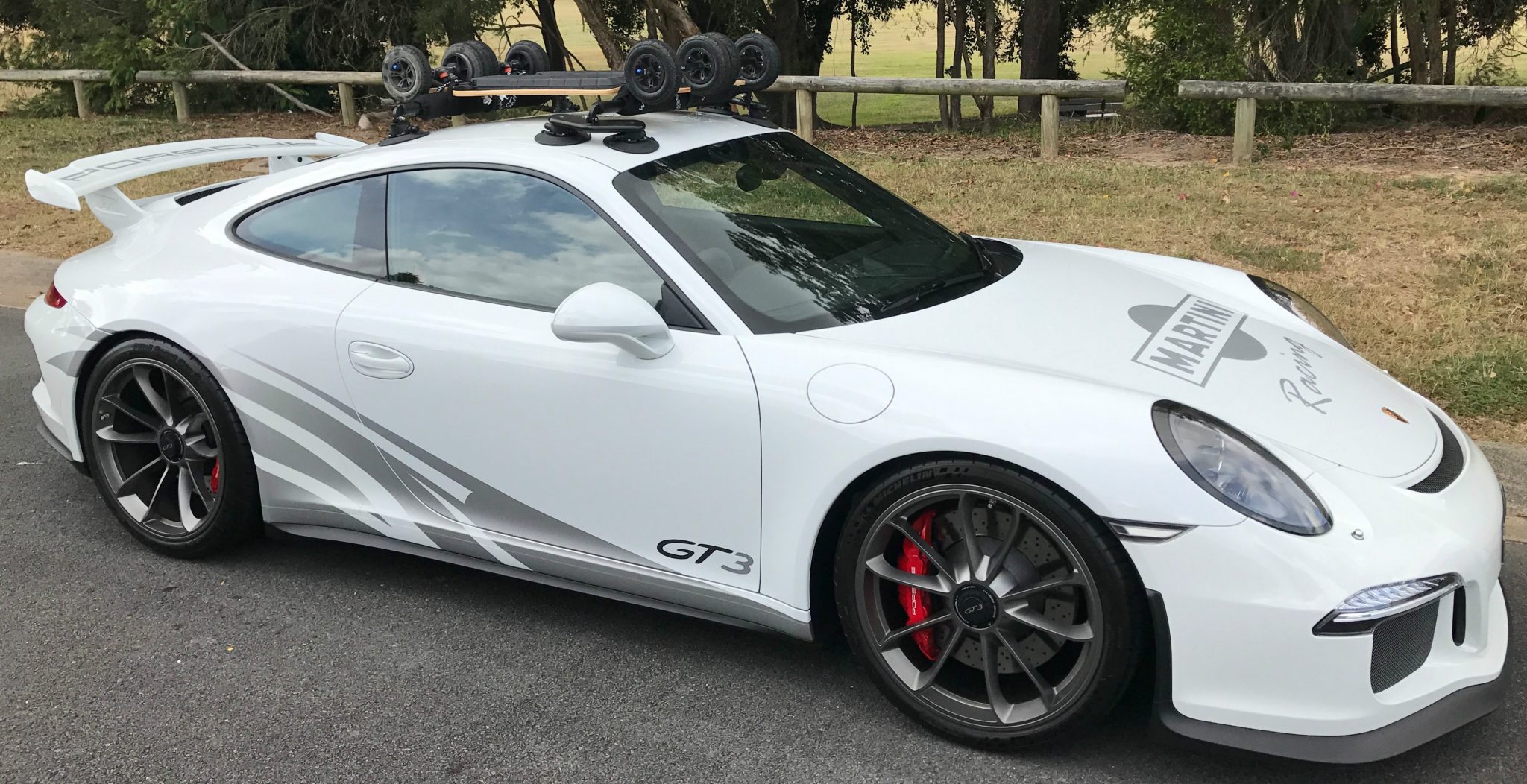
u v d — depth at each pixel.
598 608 3.37
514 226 3.13
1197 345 2.89
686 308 2.84
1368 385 2.91
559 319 2.66
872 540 2.62
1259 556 2.24
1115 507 2.31
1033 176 8.95
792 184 3.45
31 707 2.89
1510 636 2.58
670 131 3.47
